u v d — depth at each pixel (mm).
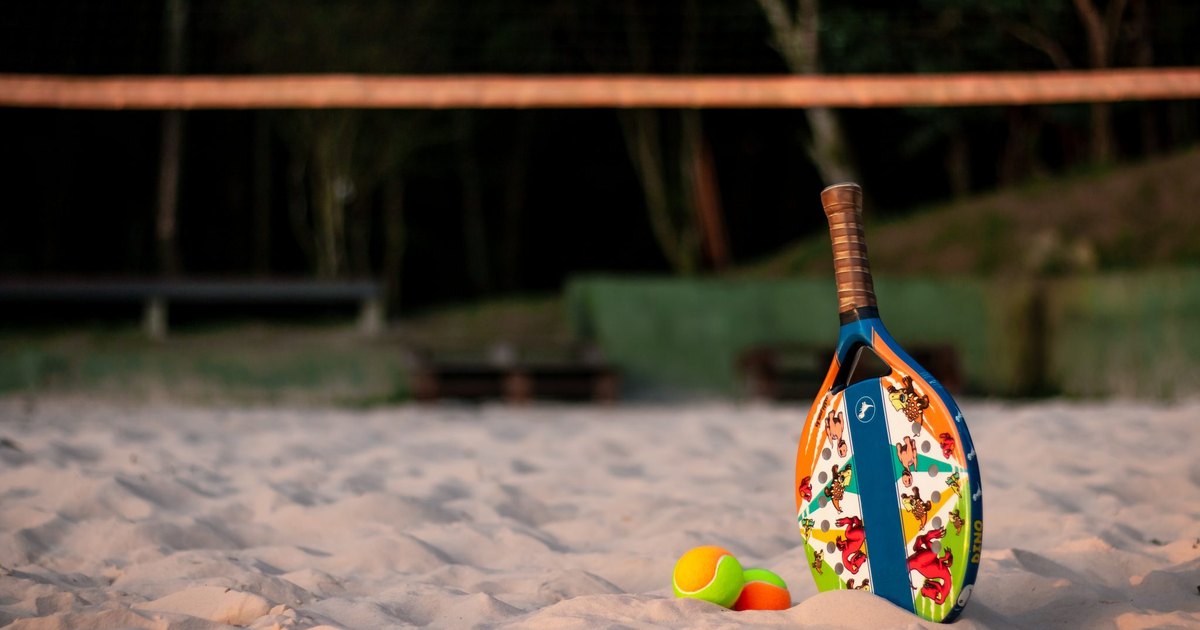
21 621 1920
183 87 6043
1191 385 7676
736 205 14570
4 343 8102
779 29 11719
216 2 11156
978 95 6039
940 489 1829
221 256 13898
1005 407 6566
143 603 2076
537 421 5750
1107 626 1955
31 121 12945
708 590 2020
